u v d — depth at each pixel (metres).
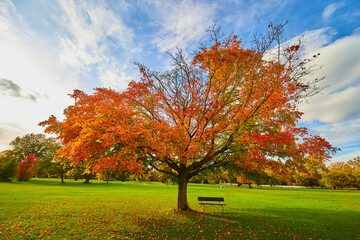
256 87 10.47
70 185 42.09
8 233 7.64
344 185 54.59
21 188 27.69
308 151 10.11
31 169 47.75
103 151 9.26
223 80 11.61
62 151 9.52
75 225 9.35
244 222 11.12
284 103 10.12
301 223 11.34
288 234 9.02
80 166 12.11
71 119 10.42
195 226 9.82
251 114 10.58
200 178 16.39
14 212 11.38
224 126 11.07
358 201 23.67
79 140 8.37
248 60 10.85
